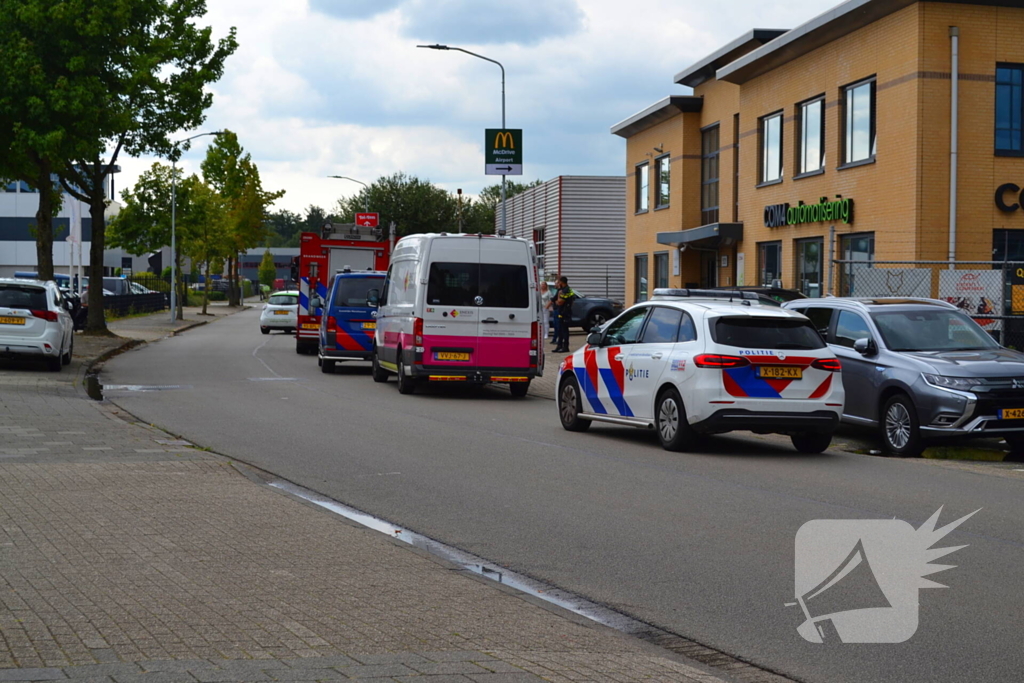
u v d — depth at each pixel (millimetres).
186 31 33656
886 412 12953
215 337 41719
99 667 4742
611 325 14273
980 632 5777
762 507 9195
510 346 19719
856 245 24828
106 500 8875
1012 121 22500
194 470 10484
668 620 6020
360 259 31891
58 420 14250
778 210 28141
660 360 12859
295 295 45062
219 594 6129
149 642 5156
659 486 10234
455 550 7672
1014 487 10281
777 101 28562
